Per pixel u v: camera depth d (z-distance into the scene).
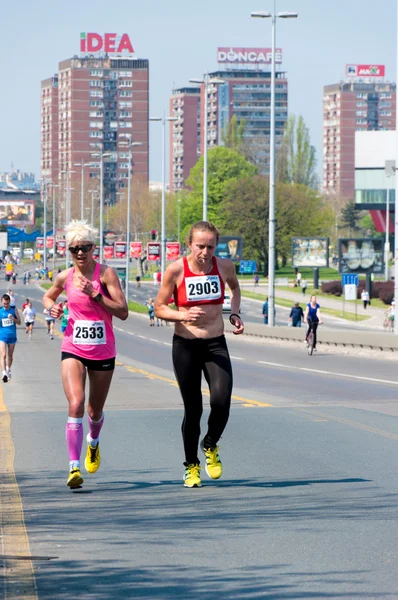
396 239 86.44
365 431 32.09
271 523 18.11
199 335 21.70
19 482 22.70
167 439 30.45
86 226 21.44
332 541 16.75
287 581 14.34
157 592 13.80
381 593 13.73
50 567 15.13
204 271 21.67
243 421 35.34
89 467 22.98
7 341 59.75
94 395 22.05
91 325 21.50
